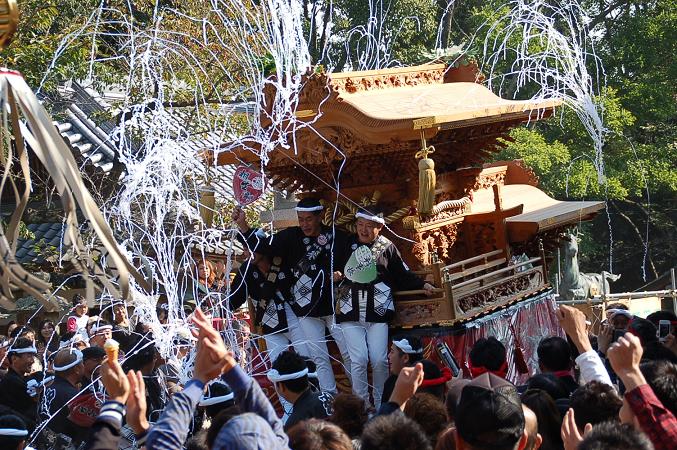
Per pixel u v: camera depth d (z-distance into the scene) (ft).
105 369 10.92
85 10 34.47
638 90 59.26
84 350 21.33
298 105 21.72
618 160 56.59
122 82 35.22
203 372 10.61
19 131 9.90
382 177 22.91
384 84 23.59
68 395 20.65
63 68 33.58
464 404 10.61
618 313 22.90
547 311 25.89
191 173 24.73
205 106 33.12
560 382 15.78
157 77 33.88
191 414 10.32
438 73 25.84
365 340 21.86
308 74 21.49
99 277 10.32
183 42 35.60
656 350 17.80
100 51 36.96
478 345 18.16
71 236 9.95
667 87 59.88
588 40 58.49
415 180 22.66
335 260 22.35
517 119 24.38
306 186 23.89
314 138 21.83
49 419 20.42
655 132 62.34
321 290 22.44
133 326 26.17
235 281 23.38
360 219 21.84
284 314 22.91
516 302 23.86
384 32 58.65
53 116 41.39
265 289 22.95
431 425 13.29
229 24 33.55
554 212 26.40
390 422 10.66
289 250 22.82
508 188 29.55
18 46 32.19
